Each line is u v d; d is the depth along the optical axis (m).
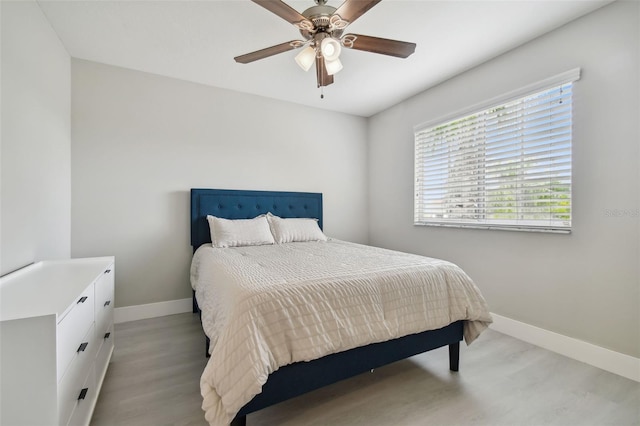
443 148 2.95
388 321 1.46
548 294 2.08
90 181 2.46
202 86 2.93
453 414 1.39
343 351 1.35
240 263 1.80
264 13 1.87
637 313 1.68
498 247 2.40
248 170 3.19
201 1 1.76
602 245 1.82
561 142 2.01
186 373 1.73
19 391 0.87
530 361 1.89
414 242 3.29
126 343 2.13
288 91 3.13
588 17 1.86
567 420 1.35
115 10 1.83
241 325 1.14
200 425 1.31
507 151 2.35
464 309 1.67
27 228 1.65
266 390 1.18
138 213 2.65
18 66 1.56
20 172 1.58
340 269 1.62
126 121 2.60
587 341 1.88
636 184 1.68
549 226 2.08
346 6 1.42
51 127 2.00
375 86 2.99
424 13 1.86
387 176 3.68
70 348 1.03
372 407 1.44
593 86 1.84
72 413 1.06
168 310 2.76
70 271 1.55
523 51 2.21
